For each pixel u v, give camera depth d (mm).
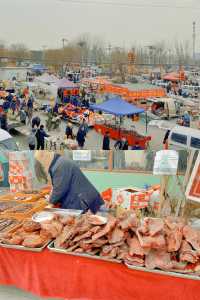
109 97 22672
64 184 2920
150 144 15328
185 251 1877
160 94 21016
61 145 13781
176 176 2998
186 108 21453
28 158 3871
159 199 3158
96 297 1907
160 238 1922
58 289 1979
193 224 2434
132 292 1839
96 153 4484
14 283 2102
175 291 1764
